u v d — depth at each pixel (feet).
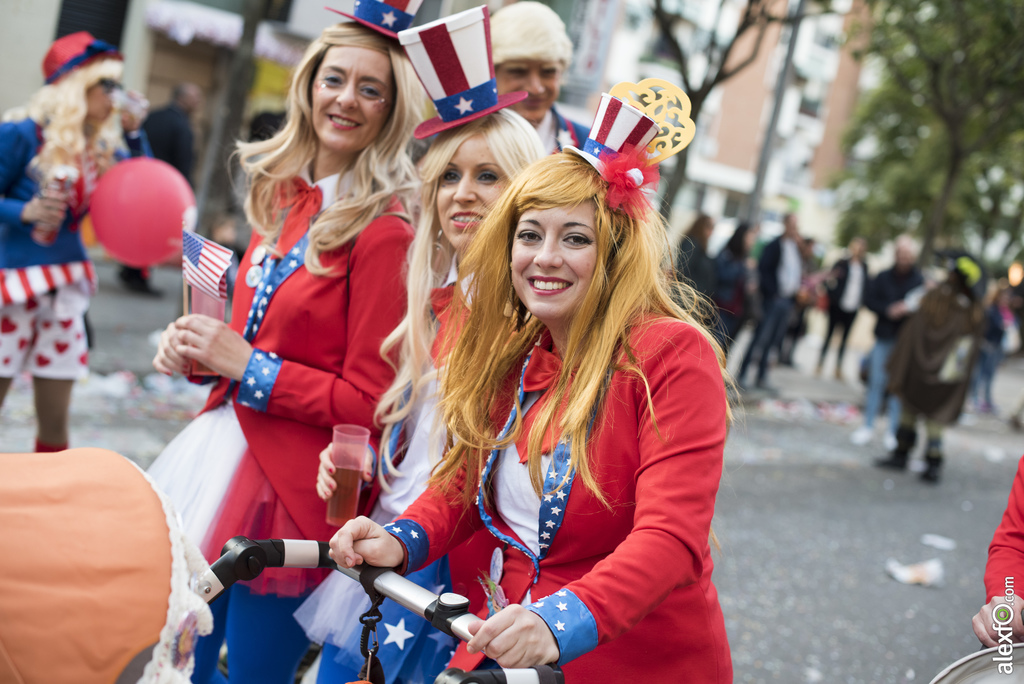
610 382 5.04
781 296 35.86
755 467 23.43
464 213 6.91
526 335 5.73
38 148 11.57
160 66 39.52
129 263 13.12
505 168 6.84
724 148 85.46
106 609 3.46
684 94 5.51
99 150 12.41
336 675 6.57
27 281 11.30
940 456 25.16
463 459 5.75
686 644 4.99
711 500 4.74
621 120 5.13
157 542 3.71
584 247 5.11
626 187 5.05
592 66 42.73
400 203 7.39
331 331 7.04
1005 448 34.65
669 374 4.87
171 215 12.64
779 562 16.21
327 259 7.03
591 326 5.15
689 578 4.64
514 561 5.44
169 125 28.07
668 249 5.49
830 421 33.40
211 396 7.46
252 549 5.01
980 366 45.57
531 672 4.11
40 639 3.33
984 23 36.42
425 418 6.76
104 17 36.35
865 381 31.17
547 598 4.43
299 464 7.00
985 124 44.86
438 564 6.75
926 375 24.88
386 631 6.40
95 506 3.69
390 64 7.26
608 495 5.01
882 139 78.54
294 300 7.02
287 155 7.60
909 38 39.11
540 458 5.21
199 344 6.80
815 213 96.48
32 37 30.91
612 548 5.10
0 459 3.77
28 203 11.18
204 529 6.87
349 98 7.13
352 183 7.37
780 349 41.47
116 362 20.65
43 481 3.69
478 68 6.79
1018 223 80.89
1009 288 45.70
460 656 5.31
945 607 15.11
